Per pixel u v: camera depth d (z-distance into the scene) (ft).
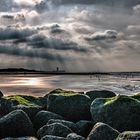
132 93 145.89
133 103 45.73
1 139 39.75
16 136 43.04
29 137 40.09
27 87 236.02
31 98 62.03
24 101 56.90
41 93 159.74
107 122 45.57
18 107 51.70
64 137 41.29
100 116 46.60
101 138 38.22
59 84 301.84
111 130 38.73
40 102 60.70
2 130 42.93
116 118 45.16
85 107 52.16
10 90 191.21
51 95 54.34
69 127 44.96
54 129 42.11
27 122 43.83
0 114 53.83
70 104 52.54
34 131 44.91
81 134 44.47
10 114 44.11
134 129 44.57
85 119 51.88
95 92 62.18
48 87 235.40
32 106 52.85
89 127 45.57
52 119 46.68
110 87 217.56
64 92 64.39
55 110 52.80
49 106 53.42
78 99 52.95
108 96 61.57
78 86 249.34
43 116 49.21
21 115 43.83
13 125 42.96
